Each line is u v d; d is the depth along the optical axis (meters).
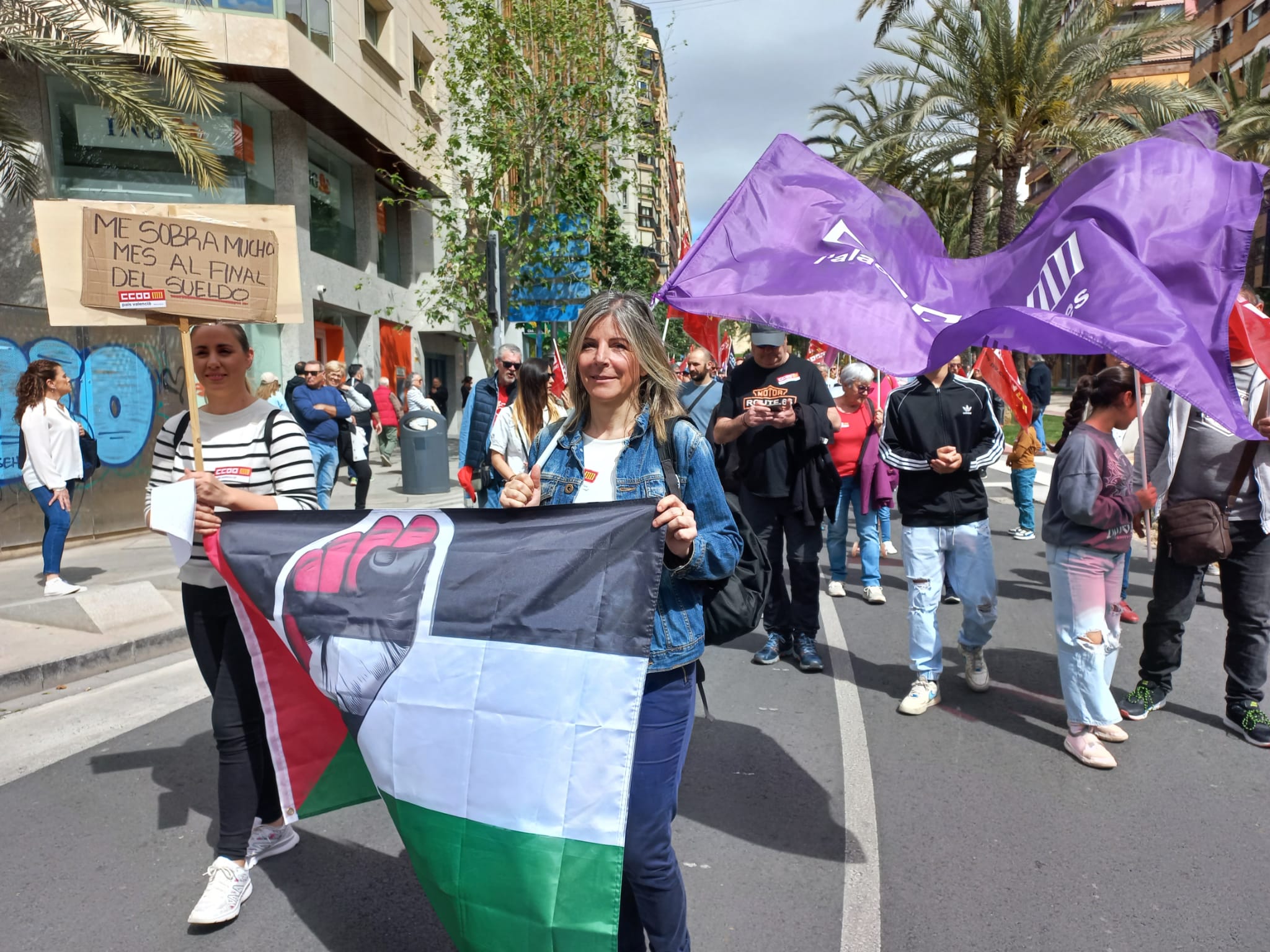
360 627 2.33
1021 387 9.38
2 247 11.96
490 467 5.57
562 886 2.08
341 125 16.42
